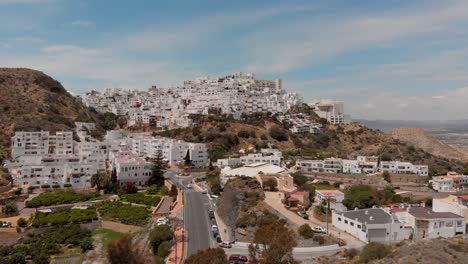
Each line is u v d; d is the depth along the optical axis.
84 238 113.69
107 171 187.00
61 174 173.50
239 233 110.62
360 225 106.31
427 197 159.38
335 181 188.50
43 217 126.94
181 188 171.75
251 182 151.62
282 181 146.38
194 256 70.19
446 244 87.25
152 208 141.12
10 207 132.38
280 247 73.38
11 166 181.75
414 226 106.62
